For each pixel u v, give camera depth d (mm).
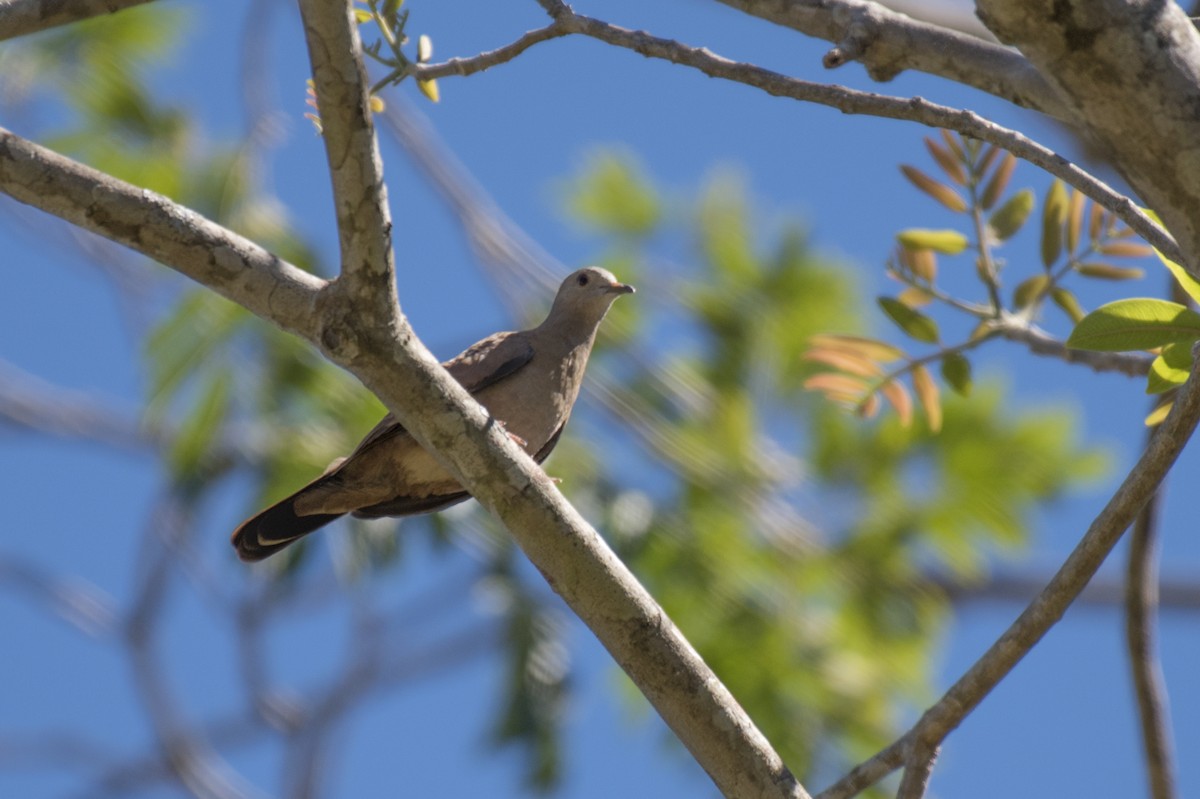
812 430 13336
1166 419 6258
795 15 6895
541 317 14078
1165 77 5211
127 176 12688
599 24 7031
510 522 6875
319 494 9766
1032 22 5227
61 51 13586
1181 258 6156
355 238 6406
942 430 13070
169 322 12117
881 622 12930
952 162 8867
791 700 12586
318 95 6152
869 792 12320
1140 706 8312
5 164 6527
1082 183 6367
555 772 12969
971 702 6895
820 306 13609
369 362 6680
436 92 7441
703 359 13500
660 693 6879
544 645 13297
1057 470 13078
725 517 12969
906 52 6590
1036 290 8984
